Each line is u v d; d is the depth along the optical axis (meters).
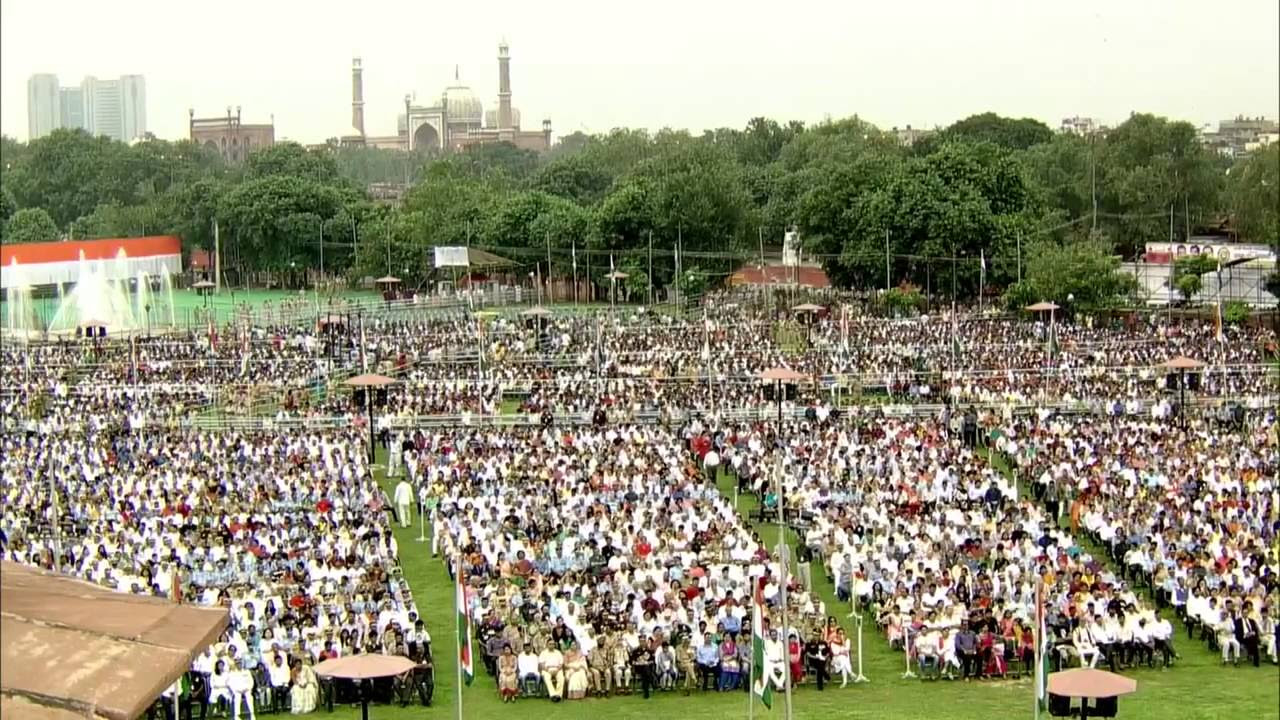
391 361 112.31
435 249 167.38
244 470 71.19
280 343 123.19
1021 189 168.00
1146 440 75.06
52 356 118.88
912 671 49.41
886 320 134.00
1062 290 137.38
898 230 156.38
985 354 109.69
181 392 97.50
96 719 12.77
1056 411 88.00
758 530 66.25
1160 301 154.75
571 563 56.91
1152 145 193.50
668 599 50.56
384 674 39.03
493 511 62.66
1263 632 49.44
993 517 61.25
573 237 183.88
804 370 100.94
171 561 54.84
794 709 45.56
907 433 78.88
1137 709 44.38
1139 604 50.72
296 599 50.59
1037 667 40.16
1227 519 59.94
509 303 178.62
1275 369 100.75
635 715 45.50
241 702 45.03
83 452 76.19
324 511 63.84
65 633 13.80
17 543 58.38
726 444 79.44
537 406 90.31
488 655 49.19
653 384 97.38
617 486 66.12
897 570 54.78
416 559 64.12
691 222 174.88
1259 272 150.38
